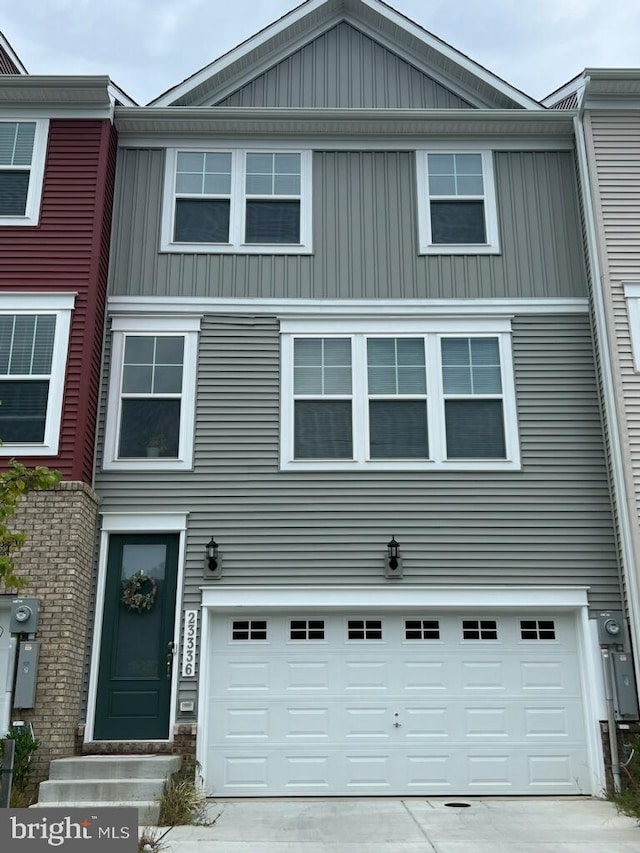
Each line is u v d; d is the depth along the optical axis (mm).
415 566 9672
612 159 10648
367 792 9094
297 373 10398
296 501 9883
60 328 9766
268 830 7312
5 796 6473
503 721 9352
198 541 9703
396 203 11055
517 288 10758
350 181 11133
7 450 9297
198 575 9578
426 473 10016
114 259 10664
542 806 8438
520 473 10031
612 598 9594
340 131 11203
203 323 10508
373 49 11867
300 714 9328
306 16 11609
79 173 10414
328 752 9211
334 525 9805
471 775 9172
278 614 9641
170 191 11000
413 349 10555
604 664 9266
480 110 11016
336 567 9664
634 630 9125
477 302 10672
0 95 10578
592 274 10492
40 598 8719
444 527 9828
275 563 9656
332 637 9586
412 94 11703
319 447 10117
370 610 9641
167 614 9492
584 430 10211
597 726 9125
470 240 10984
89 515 9375
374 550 9727
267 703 9344
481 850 6602
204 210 11008
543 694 9438
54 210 10242
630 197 10492
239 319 10547
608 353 9961
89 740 8891
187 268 10695
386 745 9250
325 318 10594
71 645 8719
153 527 9719
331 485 9938
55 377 9586
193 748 8922
